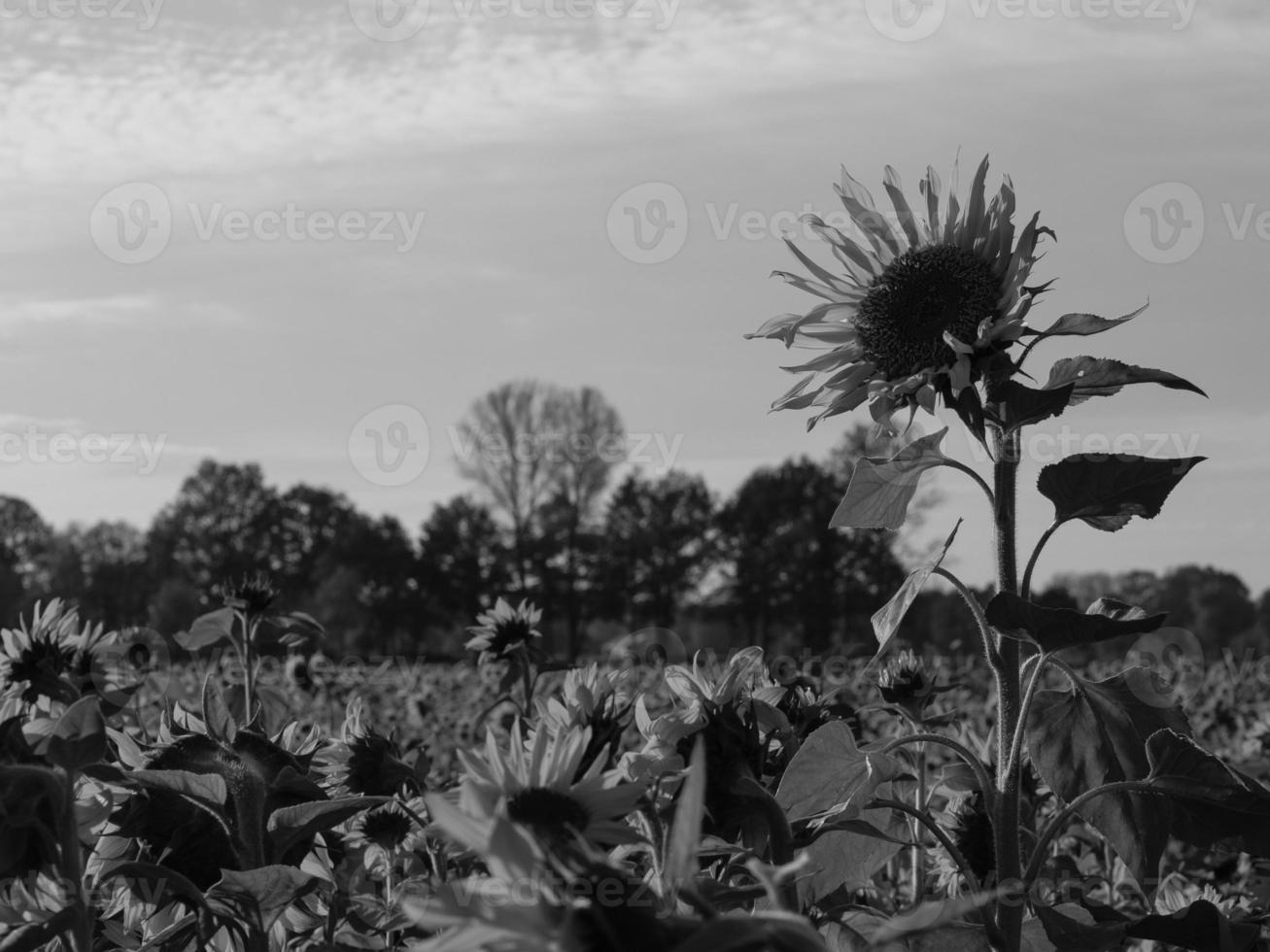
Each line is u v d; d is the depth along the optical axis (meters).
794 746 2.85
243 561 93.44
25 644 3.74
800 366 3.15
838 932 2.51
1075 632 2.49
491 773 1.82
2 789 2.04
